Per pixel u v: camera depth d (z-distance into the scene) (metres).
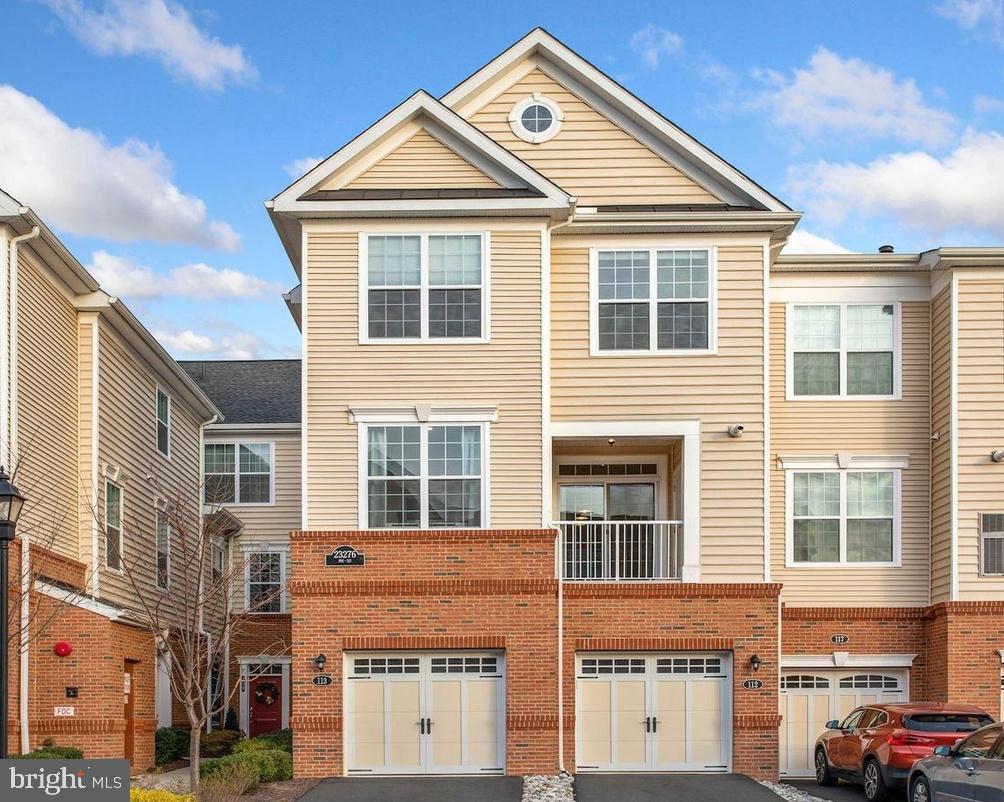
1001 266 24.09
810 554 24.84
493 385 22.19
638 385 22.95
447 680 21.83
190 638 19.17
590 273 23.22
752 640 22.27
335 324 22.31
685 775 21.80
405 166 22.92
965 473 23.77
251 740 23.75
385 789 19.94
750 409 22.84
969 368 23.92
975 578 23.56
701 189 23.98
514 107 24.44
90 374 23.97
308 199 22.25
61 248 21.77
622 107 24.12
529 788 20.09
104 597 24.08
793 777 24.20
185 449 31.58
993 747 16.42
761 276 23.11
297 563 21.80
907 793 18.62
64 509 22.89
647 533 24.66
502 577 21.70
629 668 22.47
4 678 14.15
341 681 21.58
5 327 20.34
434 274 22.42
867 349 25.20
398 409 22.11
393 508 21.98
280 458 36.12
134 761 23.55
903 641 24.53
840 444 25.00
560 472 25.42
